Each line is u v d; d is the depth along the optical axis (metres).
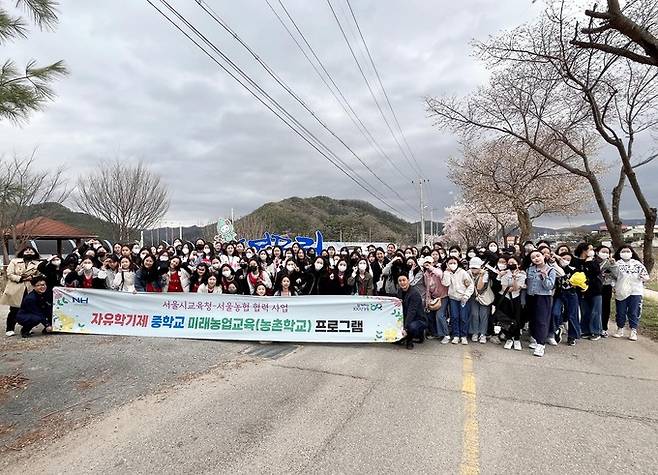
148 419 4.08
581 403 4.47
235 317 7.44
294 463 3.26
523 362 6.07
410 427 3.87
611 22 6.11
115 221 23.84
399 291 7.46
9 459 3.38
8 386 4.97
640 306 7.60
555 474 3.11
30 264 7.97
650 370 5.67
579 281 6.97
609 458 3.34
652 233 10.77
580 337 7.57
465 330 7.31
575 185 20.66
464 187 23.25
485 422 3.98
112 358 6.13
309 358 6.26
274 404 4.43
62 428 3.91
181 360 6.07
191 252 10.66
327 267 8.73
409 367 5.79
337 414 4.17
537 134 15.43
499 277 7.11
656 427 3.90
